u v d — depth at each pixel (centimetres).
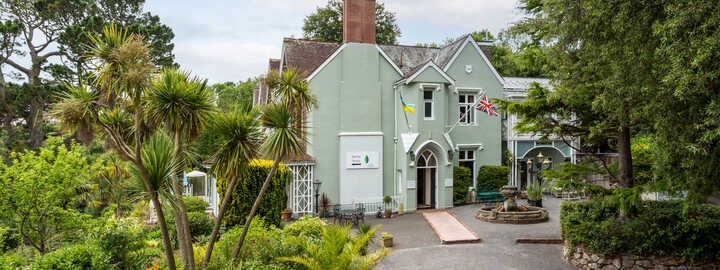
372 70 2352
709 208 1295
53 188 1387
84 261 834
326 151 2283
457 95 2506
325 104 2283
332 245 838
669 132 845
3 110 2869
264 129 904
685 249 1198
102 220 1501
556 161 2938
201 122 777
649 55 878
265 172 1514
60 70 2636
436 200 2361
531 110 1354
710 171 822
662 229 1210
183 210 793
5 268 858
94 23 2622
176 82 741
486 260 1330
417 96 2280
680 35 773
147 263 991
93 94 680
